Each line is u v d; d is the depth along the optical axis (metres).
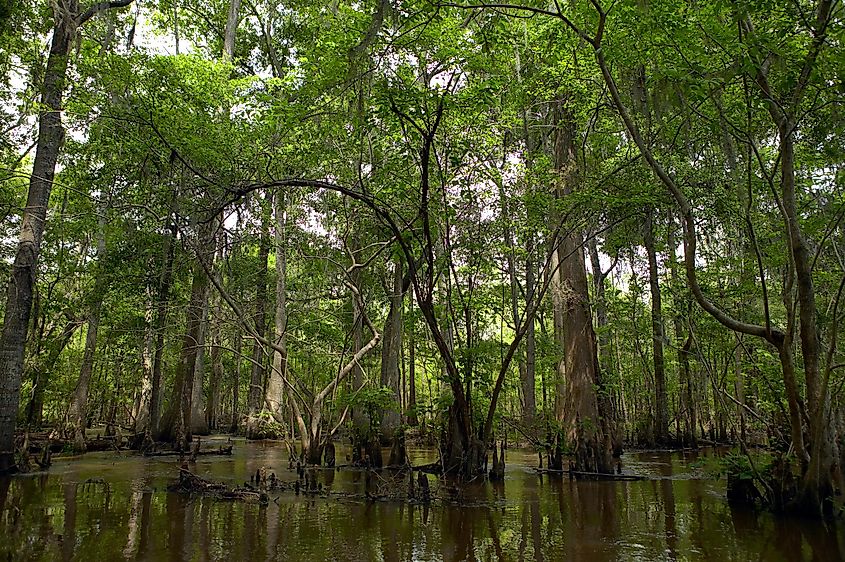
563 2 11.70
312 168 14.48
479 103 10.46
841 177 9.03
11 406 12.70
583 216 12.28
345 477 12.42
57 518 8.09
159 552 6.36
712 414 26.20
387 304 24.31
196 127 13.38
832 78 7.68
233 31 21.61
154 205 14.60
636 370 23.72
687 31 8.34
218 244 15.86
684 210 9.02
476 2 10.09
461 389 12.30
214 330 19.06
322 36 11.32
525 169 12.56
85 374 18.17
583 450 13.16
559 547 6.79
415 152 11.99
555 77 12.79
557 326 19.66
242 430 28.14
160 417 20.03
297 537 7.12
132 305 20.70
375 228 16.41
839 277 10.43
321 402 14.55
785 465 8.88
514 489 11.07
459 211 12.67
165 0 21.20
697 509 9.07
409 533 7.42
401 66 10.76
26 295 13.14
